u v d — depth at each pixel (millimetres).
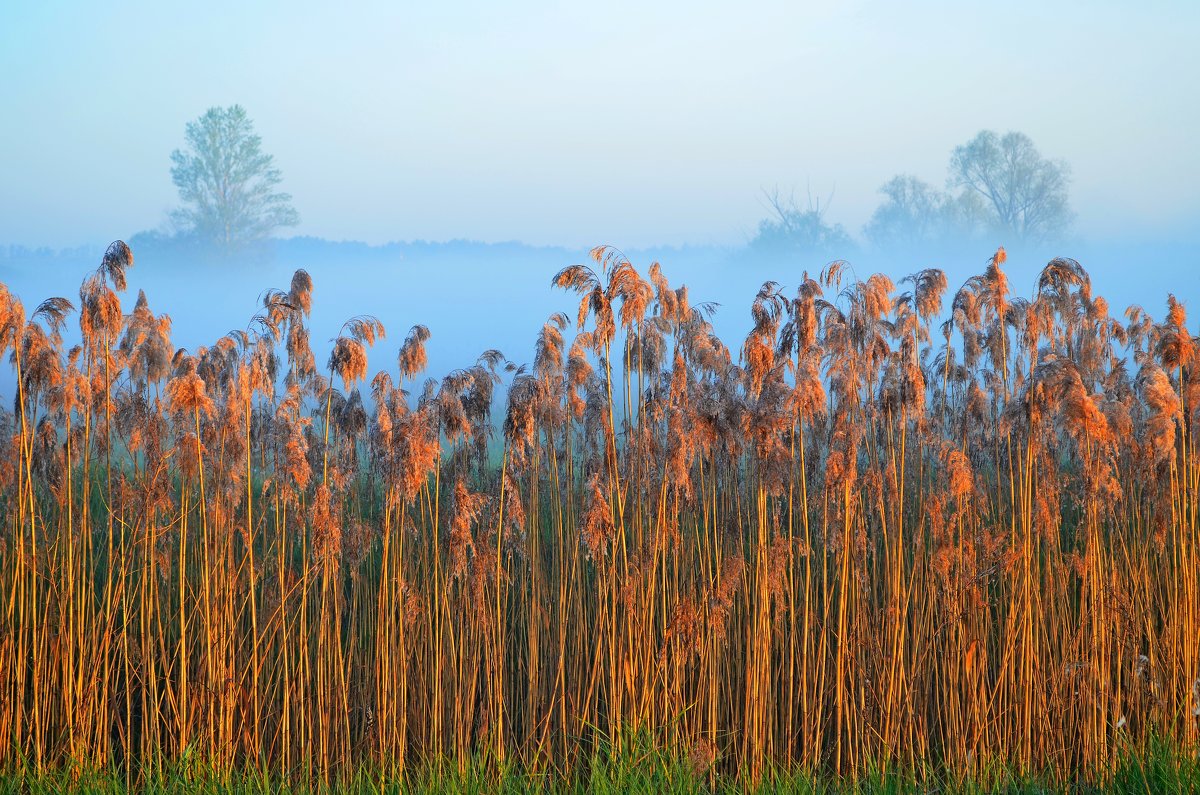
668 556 8719
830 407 8719
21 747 6586
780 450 6945
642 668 6922
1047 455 7895
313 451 9602
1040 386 7211
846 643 7254
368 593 8117
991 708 7098
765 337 7219
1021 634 7465
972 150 95062
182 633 6598
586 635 7945
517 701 7867
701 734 7234
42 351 6824
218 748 6684
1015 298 9219
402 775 6480
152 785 6293
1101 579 7371
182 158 90688
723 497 8969
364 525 7711
